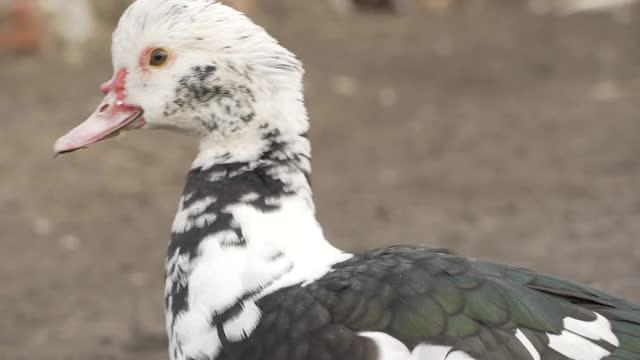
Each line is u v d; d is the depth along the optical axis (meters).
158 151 16.50
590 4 31.86
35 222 13.59
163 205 14.38
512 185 14.83
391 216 13.70
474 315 5.05
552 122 18.73
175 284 5.49
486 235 12.54
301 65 5.78
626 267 10.90
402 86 22.12
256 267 5.34
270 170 5.59
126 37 5.88
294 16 28.08
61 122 17.14
